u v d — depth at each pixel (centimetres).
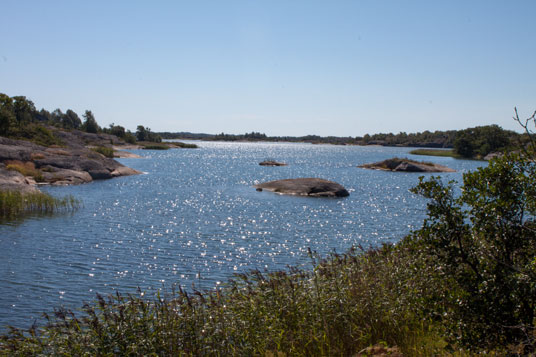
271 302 766
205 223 2578
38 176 4416
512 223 587
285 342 678
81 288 1366
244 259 1767
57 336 655
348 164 9831
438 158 12488
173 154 13000
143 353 616
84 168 5181
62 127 14125
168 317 692
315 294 800
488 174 605
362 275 862
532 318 542
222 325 687
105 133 16025
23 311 1162
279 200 3697
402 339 691
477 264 603
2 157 4662
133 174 5988
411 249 672
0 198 2627
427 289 674
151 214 2842
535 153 570
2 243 1898
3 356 638
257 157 13062
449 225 614
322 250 1941
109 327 648
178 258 1766
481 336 560
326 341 685
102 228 2320
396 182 5575
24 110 11131
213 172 6988
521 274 525
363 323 729
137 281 1449
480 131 12756
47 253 1769
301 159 12106
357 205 3472
